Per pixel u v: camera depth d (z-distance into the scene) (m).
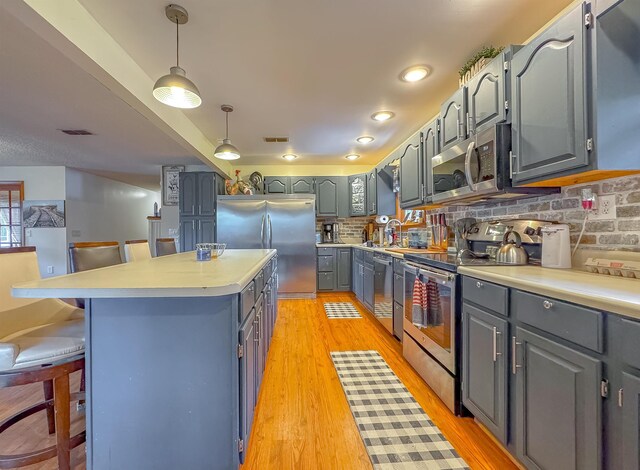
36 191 5.20
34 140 3.63
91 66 1.83
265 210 4.83
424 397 1.97
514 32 1.94
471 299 1.64
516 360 1.30
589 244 1.58
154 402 1.22
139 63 2.24
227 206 4.79
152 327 1.21
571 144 1.32
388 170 4.49
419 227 3.92
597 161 1.22
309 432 1.62
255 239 4.81
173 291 1.11
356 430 1.64
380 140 4.22
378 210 4.67
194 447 1.22
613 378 0.90
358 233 5.87
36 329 1.41
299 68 2.35
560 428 1.07
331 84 2.61
